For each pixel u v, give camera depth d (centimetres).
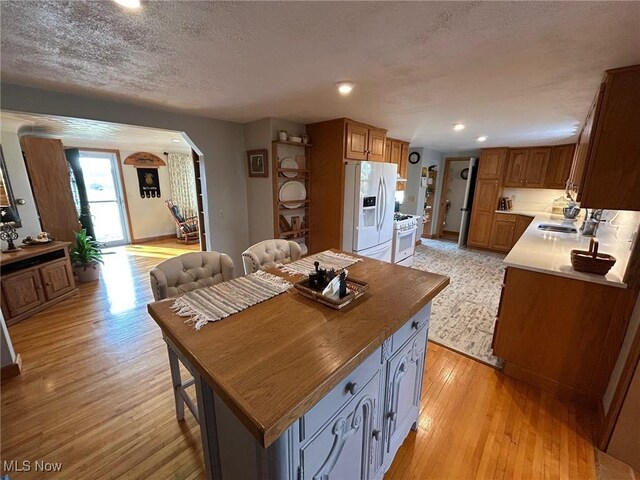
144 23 122
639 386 138
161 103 255
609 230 323
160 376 204
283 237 354
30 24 122
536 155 511
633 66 154
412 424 159
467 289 374
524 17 116
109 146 566
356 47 145
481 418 173
